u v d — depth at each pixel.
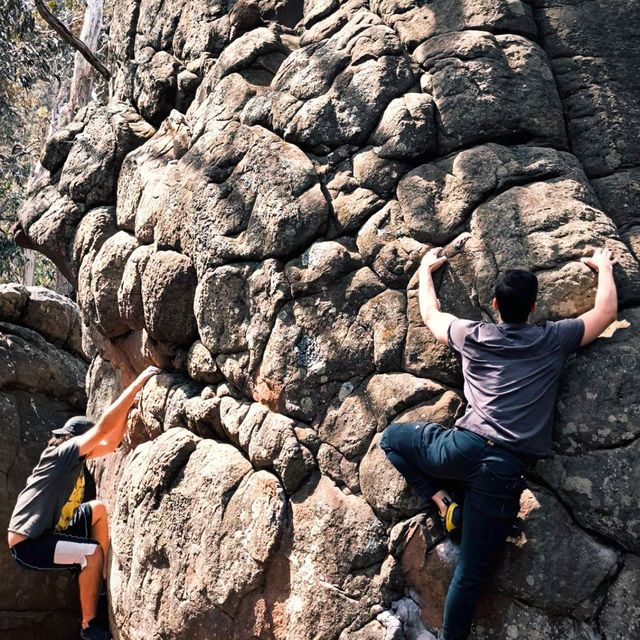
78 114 6.34
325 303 4.20
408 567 3.71
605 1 4.74
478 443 3.39
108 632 5.12
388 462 3.81
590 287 3.74
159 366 5.20
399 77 4.46
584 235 3.86
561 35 4.66
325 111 4.53
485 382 3.50
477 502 3.38
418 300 3.99
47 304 6.99
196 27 5.90
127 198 5.52
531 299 3.54
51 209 6.00
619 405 3.55
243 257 4.49
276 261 4.38
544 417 3.44
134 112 6.12
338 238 4.32
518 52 4.42
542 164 4.11
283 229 4.36
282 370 4.22
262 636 4.05
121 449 5.56
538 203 3.97
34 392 6.62
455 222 4.04
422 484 3.61
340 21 5.08
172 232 4.91
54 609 6.13
